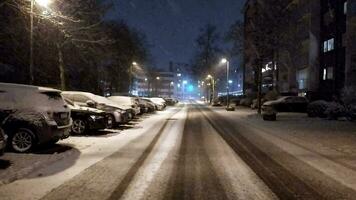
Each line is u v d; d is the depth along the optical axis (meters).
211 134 18.70
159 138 16.91
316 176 9.16
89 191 7.57
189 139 16.55
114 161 10.94
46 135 12.20
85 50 37.53
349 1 39.56
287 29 45.97
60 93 13.52
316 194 7.52
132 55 58.94
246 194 7.48
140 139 16.45
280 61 55.41
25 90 12.48
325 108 31.31
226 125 24.42
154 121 28.25
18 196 7.12
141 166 10.23
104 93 55.41
